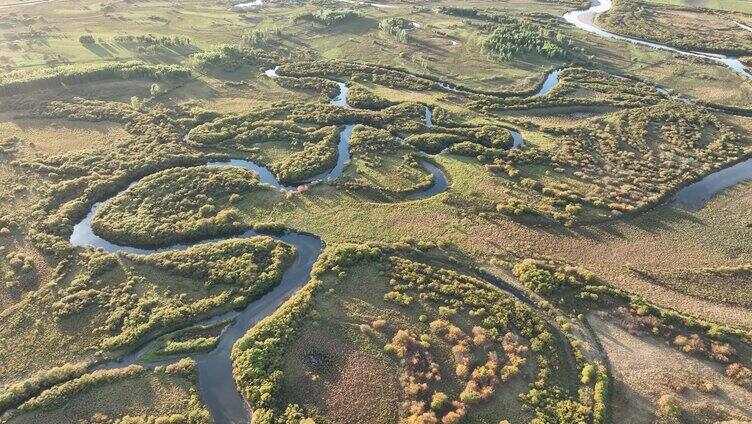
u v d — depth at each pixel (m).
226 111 117.62
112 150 101.75
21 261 76.81
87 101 117.81
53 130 108.12
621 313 69.06
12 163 97.00
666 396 58.88
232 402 60.38
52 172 94.94
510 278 74.88
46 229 82.75
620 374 62.22
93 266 76.00
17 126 109.06
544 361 62.94
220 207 88.19
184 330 67.94
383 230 83.94
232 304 70.88
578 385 60.97
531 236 82.62
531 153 102.19
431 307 70.12
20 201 88.69
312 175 96.69
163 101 121.00
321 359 63.84
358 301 70.94
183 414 58.44
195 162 100.44
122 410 59.00
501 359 63.22
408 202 90.25
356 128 110.56
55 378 61.56
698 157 101.38
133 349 66.00
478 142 107.69
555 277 74.00
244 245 79.12
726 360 63.28
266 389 59.84
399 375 61.91
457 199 90.44
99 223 83.56
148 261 76.88
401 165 99.62
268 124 110.94
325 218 86.44
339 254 77.62
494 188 93.25
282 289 74.19
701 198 91.44
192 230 82.38
